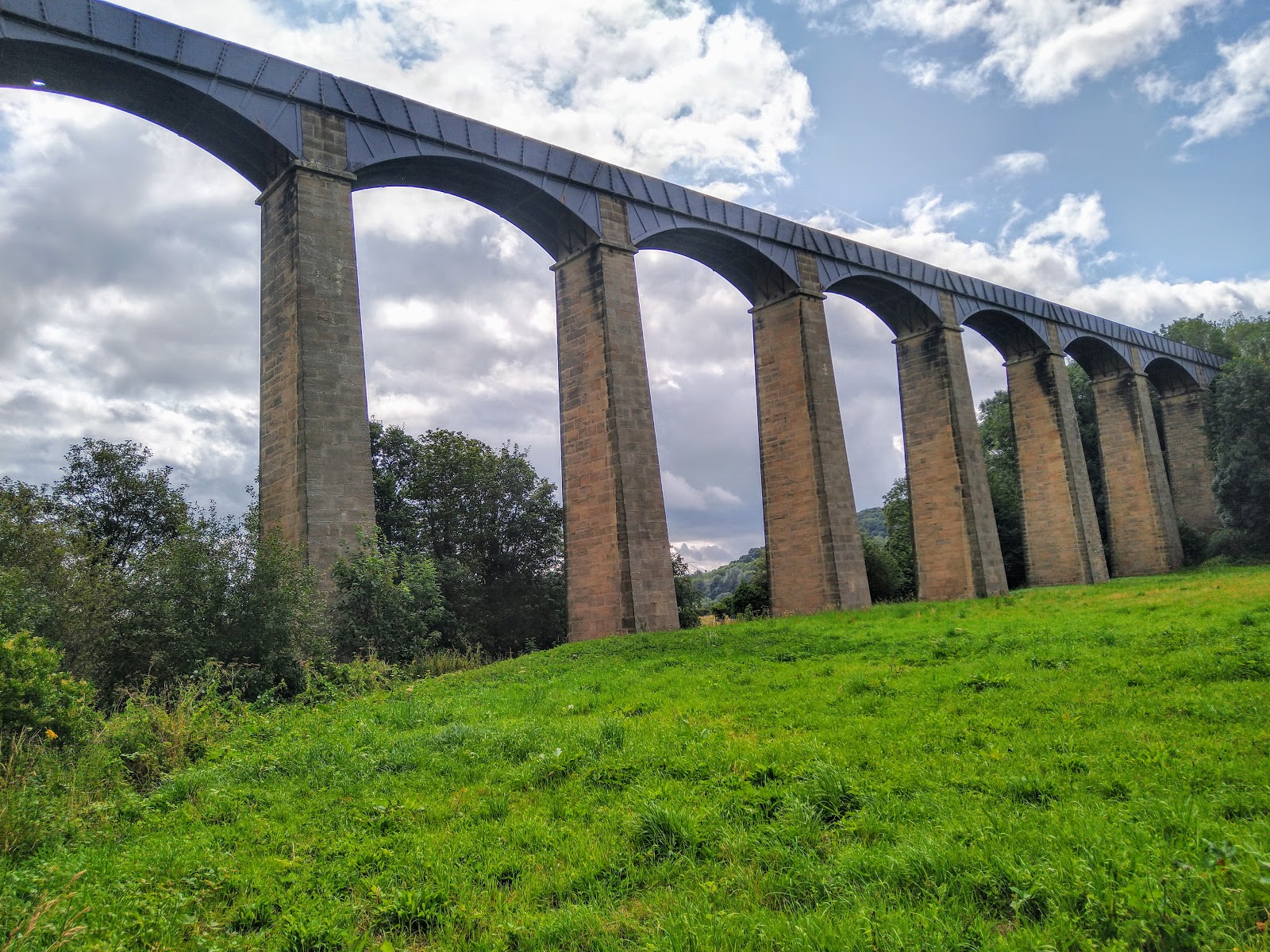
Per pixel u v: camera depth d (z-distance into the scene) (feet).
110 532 99.60
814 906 21.36
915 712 40.57
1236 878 19.08
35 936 20.31
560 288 108.17
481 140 95.04
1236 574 125.90
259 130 80.94
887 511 208.44
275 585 67.31
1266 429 163.94
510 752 37.83
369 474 80.07
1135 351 185.98
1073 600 97.66
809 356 122.52
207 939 21.38
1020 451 165.27
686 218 113.91
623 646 79.97
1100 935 17.98
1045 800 26.66
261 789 35.42
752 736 38.27
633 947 20.12
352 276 82.89
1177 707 36.68
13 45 70.28
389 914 22.93
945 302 145.38
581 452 102.63
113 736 41.57
